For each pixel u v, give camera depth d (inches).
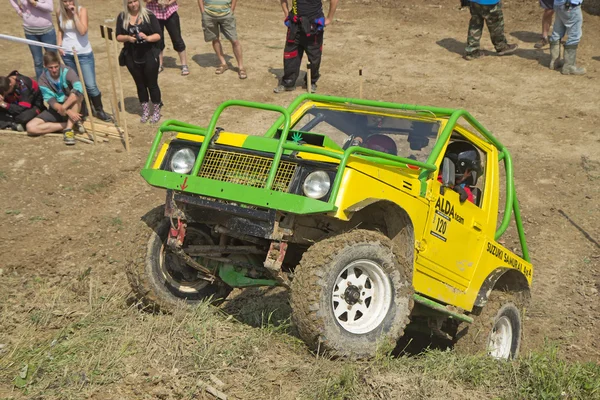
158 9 561.6
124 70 593.9
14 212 366.3
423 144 231.8
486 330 245.8
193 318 218.8
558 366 218.2
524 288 272.2
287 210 189.2
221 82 567.2
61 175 406.6
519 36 689.0
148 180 214.7
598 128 504.4
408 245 211.9
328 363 195.9
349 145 241.0
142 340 206.7
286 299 281.9
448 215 233.6
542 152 474.9
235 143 210.2
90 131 463.8
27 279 290.8
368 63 620.7
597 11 719.1
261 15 781.3
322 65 613.0
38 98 462.6
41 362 191.2
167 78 571.8
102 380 185.6
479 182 258.5
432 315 239.6
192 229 229.0
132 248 224.4
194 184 205.9
